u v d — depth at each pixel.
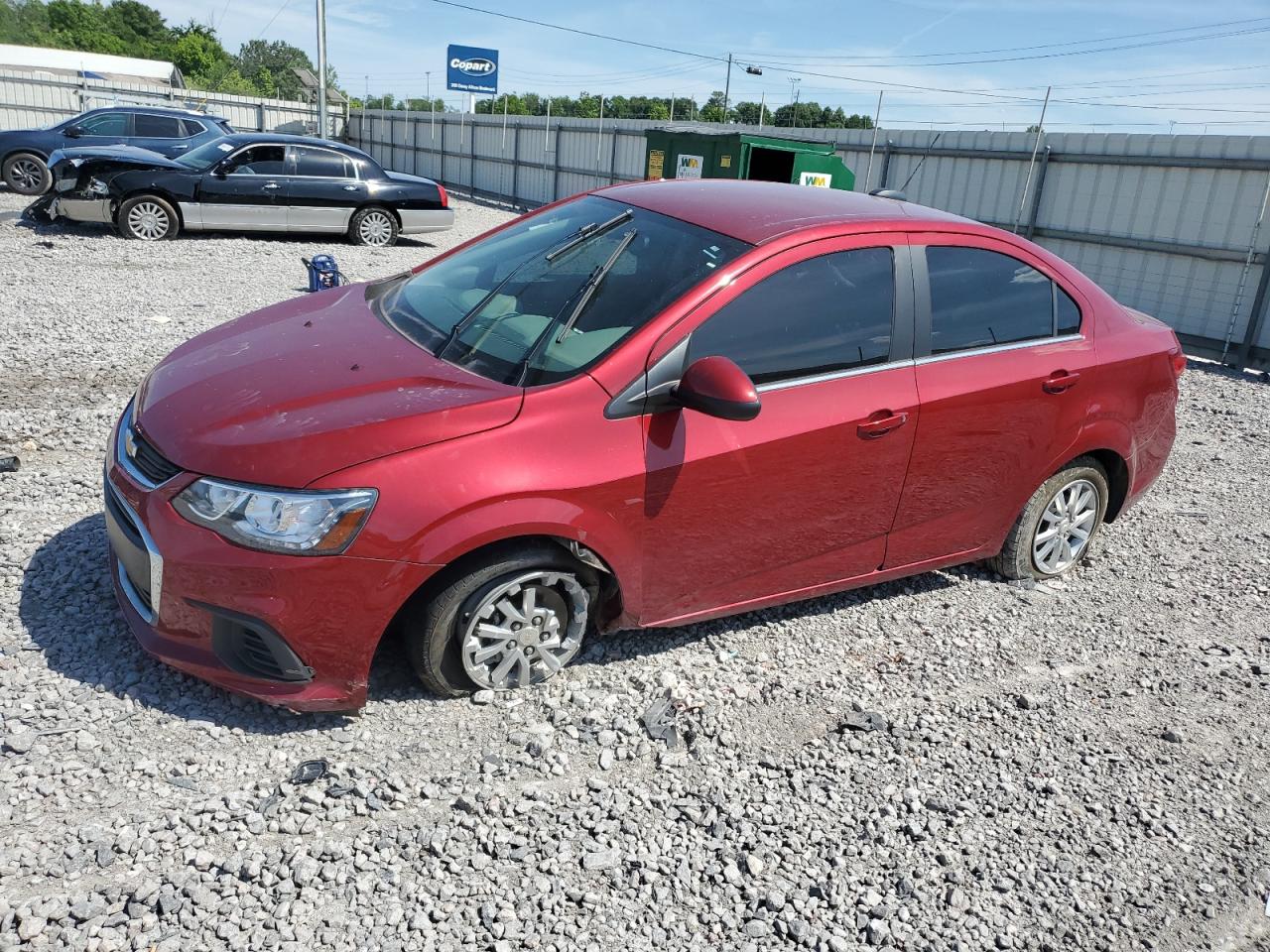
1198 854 3.07
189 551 2.86
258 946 2.34
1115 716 3.77
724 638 3.98
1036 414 4.18
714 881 2.74
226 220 13.95
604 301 3.47
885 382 3.73
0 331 7.57
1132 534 5.61
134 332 7.99
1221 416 8.75
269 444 2.90
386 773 2.96
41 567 3.85
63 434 5.41
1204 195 11.39
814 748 3.35
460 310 3.71
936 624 4.29
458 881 2.62
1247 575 5.18
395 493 2.89
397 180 15.16
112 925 2.33
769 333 3.49
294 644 2.90
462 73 43.22
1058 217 13.25
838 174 14.38
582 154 23.66
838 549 3.88
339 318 3.87
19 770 2.77
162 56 84.31
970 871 2.89
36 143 16.77
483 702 3.33
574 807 2.93
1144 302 12.22
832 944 2.56
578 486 3.12
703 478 3.36
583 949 2.46
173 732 3.02
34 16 87.62
